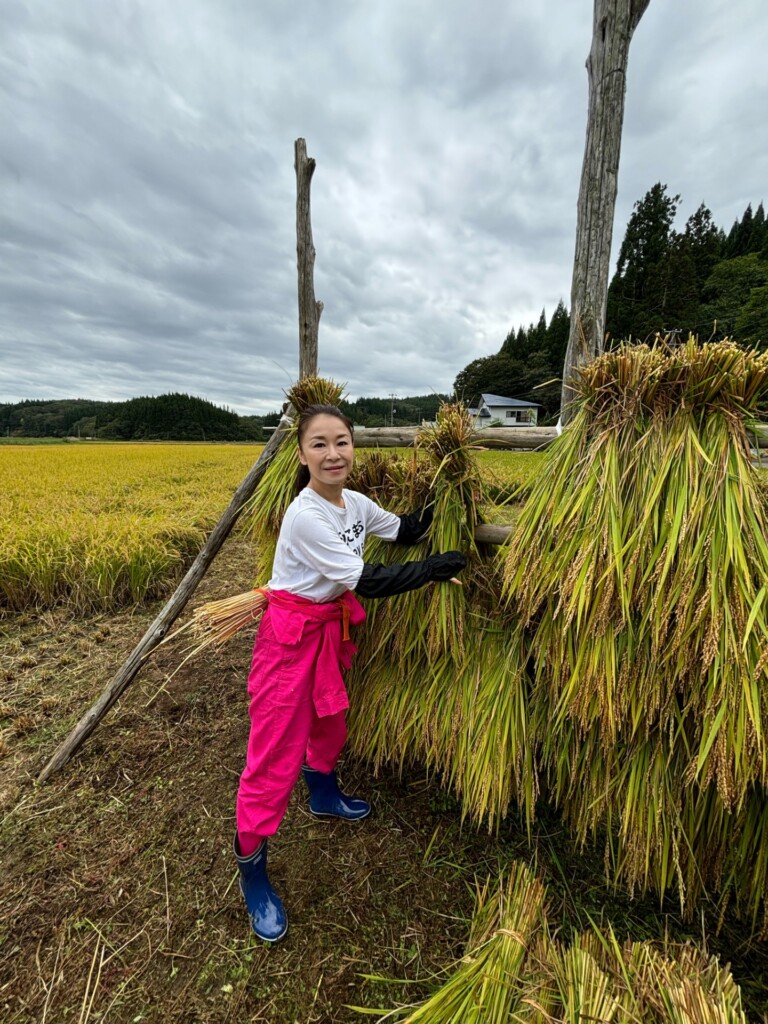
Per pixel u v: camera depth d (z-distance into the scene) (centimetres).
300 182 221
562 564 129
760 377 111
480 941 124
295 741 141
